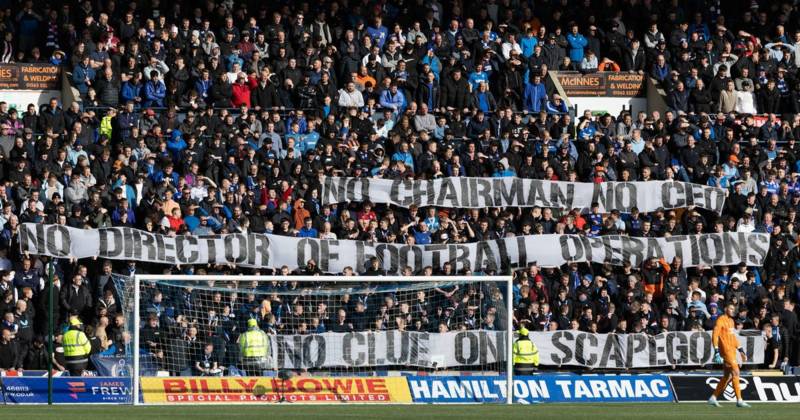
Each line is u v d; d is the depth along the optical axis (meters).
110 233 58.25
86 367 52.22
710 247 65.00
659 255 64.19
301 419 41.97
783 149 73.06
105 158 62.41
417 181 64.81
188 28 71.31
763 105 76.88
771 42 82.12
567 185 66.38
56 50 71.44
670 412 47.03
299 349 53.88
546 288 60.97
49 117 64.62
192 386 50.47
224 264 59.94
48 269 54.22
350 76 71.81
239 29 74.81
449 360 54.88
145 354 52.38
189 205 61.03
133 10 72.00
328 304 54.75
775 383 55.62
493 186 65.75
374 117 71.31
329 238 61.50
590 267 64.19
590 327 58.47
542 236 62.94
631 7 80.94
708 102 75.81
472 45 75.62
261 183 63.41
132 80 68.25
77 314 53.84
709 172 69.25
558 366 58.09
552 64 77.25
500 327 55.38
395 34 75.25
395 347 54.44
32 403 49.16
